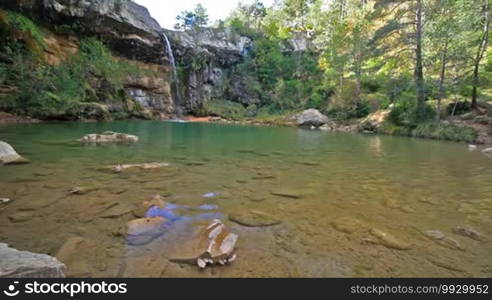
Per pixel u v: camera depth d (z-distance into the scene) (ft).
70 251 6.50
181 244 6.99
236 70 111.45
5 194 10.33
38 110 46.98
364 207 10.28
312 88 93.97
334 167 17.78
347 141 35.06
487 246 7.29
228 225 8.38
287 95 98.53
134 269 5.95
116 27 72.69
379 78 72.23
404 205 10.58
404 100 52.75
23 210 8.87
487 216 9.50
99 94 65.21
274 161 19.33
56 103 49.42
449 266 6.36
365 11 84.89
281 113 91.15
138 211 9.10
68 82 54.95
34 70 50.14
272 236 7.75
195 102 98.32
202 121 83.10
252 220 8.78
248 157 20.62
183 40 96.73
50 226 7.82
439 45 45.27
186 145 26.25
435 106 51.72
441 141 37.17
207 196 11.07
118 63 75.36
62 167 14.94
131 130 39.91
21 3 54.44
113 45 75.31
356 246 7.24
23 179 12.39
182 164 17.08
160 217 8.58
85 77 62.75
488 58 54.65
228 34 109.81
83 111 53.52
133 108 72.08
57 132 31.94
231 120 90.38
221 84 107.34
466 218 9.30
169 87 88.84
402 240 7.61
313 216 9.30
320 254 6.82
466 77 51.13
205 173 14.93
